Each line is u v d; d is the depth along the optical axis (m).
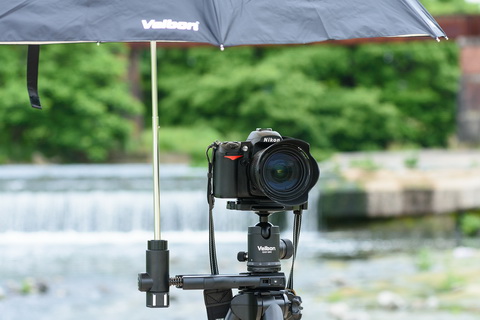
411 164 16.86
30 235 14.12
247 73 25.17
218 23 2.26
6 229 14.26
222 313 2.73
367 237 13.27
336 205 13.34
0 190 14.73
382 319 7.00
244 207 2.63
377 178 14.35
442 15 18.05
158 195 2.62
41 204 14.32
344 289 8.77
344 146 26.09
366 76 26.86
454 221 13.39
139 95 25.98
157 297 2.58
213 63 26.25
